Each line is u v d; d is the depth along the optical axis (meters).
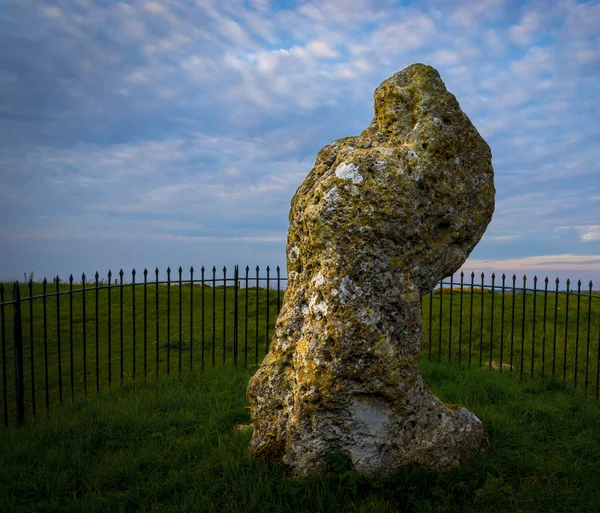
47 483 3.69
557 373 7.31
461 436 3.82
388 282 3.44
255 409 3.89
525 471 3.85
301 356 3.48
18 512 3.33
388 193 3.40
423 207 3.59
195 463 4.00
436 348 8.99
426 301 13.40
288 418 3.70
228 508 3.24
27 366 8.05
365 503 3.24
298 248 3.90
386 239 3.45
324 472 3.48
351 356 3.34
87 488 3.69
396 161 3.50
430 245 3.67
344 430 3.49
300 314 3.77
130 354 8.56
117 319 11.12
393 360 3.40
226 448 4.14
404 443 3.59
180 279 6.94
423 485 3.46
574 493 3.56
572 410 5.48
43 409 6.06
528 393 6.16
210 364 7.82
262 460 3.76
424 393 3.69
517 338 9.34
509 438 4.36
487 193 3.96
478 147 3.96
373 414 3.50
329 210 3.39
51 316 11.36
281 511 3.21
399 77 4.12
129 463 3.96
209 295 14.04
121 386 6.45
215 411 5.32
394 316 3.47
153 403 5.61
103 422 4.98
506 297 14.03
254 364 7.62
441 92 3.92
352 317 3.32
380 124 4.09
